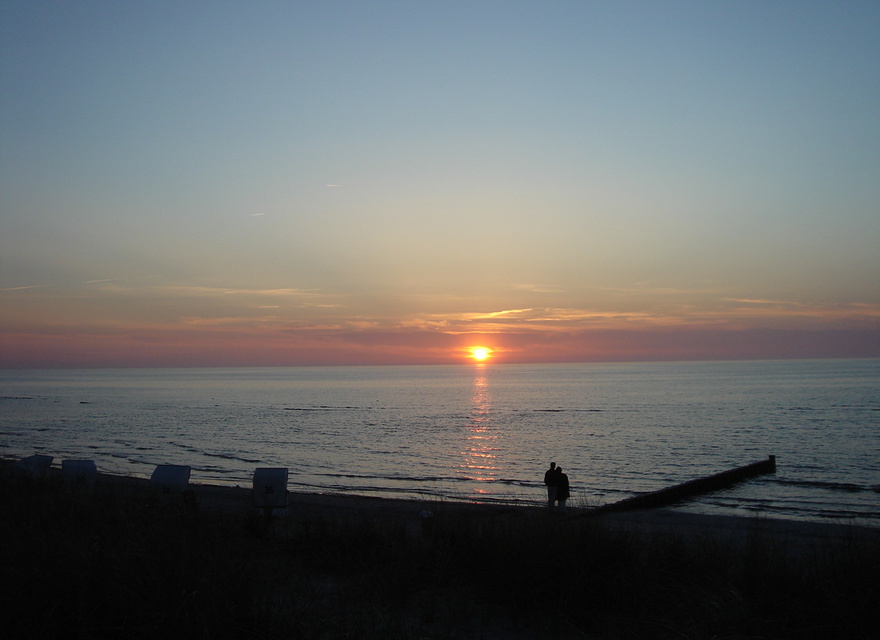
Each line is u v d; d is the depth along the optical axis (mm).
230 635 4727
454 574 6789
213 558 5852
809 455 44375
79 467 13484
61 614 4848
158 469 11898
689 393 131250
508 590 6250
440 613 6023
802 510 24906
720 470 39219
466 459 44750
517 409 95938
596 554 6492
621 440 55594
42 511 8297
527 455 46812
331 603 5934
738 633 5082
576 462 43031
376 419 80750
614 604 5980
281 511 9438
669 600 6020
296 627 4949
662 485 34156
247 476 35156
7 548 5906
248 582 5477
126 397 137875
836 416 74688
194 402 118750
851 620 5211
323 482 34000
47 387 199250
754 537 7543
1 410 96812
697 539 7875
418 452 48719
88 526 7762
